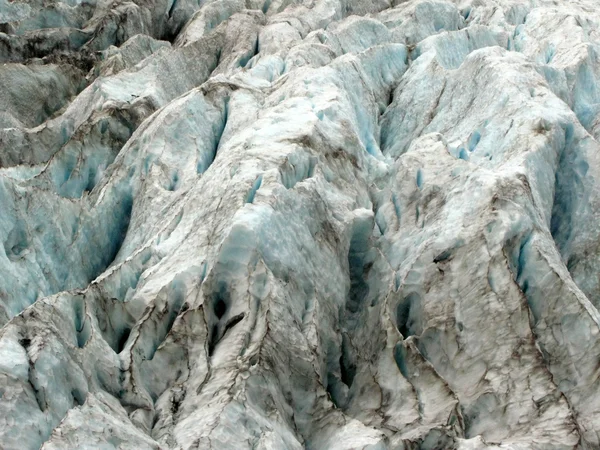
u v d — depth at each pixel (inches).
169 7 1177.4
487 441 304.5
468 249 393.7
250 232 360.2
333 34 869.8
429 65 711.1
